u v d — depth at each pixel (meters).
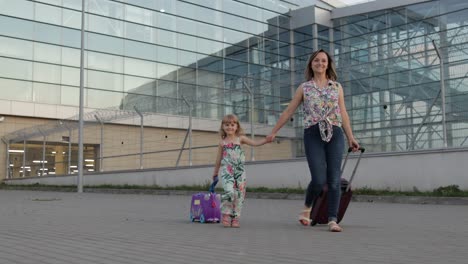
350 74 29.00
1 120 30.16
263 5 39.56
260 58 38.97
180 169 21.69
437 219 8.47
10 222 8.21
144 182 23.28
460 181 13.55
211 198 8.05
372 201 13.89
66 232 6.73
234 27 38.25
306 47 38.72
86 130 30.80
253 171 18.70
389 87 26.95
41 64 31.23
